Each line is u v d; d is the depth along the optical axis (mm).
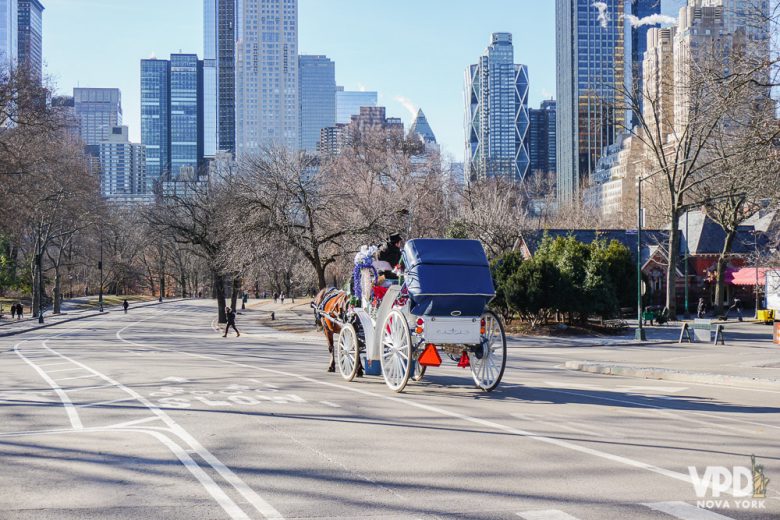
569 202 115062
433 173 72562
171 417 11211
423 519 6184
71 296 132000
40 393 14625
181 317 83875
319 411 11758
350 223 49719
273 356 28297
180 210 67875
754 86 20906
